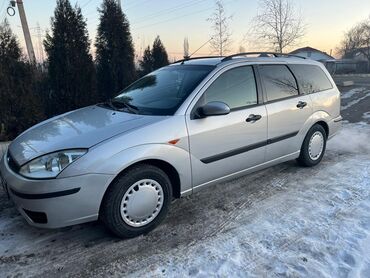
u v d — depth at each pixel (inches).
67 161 115.1
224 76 153.9
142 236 132.6
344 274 107.9
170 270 112.3
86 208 118.0
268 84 171.8
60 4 357.1
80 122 142.0
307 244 124.3
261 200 161.6
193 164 140.6
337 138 276.5
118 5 465.1
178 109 137.5
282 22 750.5
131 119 135.2
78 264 116.5
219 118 146.6
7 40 284.2
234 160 155.8
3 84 277.1
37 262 117.7
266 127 166.4
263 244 125.3
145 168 127.6
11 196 125.0
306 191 170.4
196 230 136.4
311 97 194.2
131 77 477.7
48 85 368.5
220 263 114.9
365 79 1187.3
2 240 130.6
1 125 277.1
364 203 155.2
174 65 178.1
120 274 111.3
